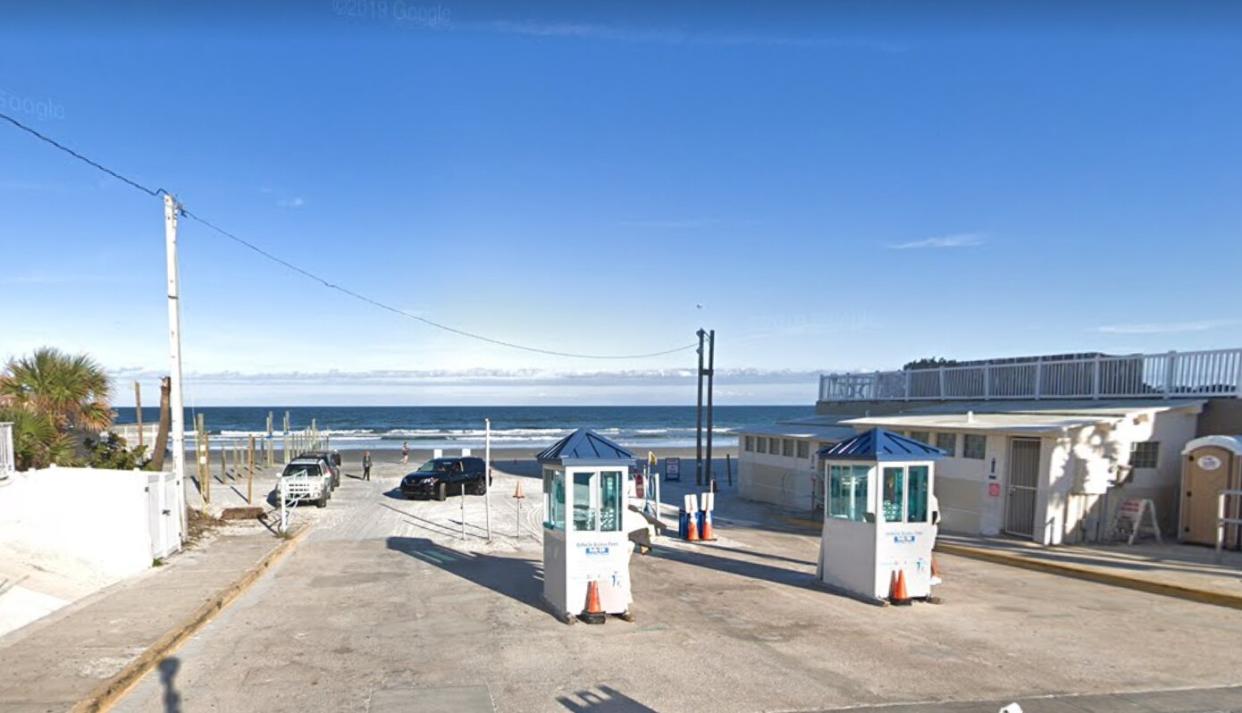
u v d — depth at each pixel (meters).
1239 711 7.25
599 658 9.02
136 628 9.70
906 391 27.23
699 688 7.95
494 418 145.75
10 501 12.98
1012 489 18.14
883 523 12.04
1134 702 7.48
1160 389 18.64
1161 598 12.29
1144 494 17.50
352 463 47.66
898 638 9.90
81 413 18.44
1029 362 22.20
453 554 17.02
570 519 10.86
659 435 98.00
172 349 17.64
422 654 9.15
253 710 7.27
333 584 13.49
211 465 42.94
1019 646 9.49
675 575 14.53
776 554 17.22
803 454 25.61
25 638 9.21
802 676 8.34
